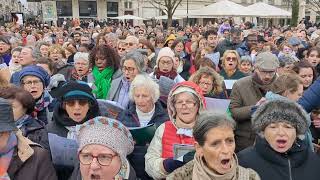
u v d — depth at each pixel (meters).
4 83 4.74
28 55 7.36
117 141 2.68
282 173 3.04
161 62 6.71
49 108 4.80
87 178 2.68
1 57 9.40
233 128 2.76
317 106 3.91
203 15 24.12
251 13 24.16
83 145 2.65
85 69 6.86
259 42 12.39
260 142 3.14
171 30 20.80
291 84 3.99
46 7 27.78
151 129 3.80
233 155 2.78
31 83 4.55
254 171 2.85
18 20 28.84
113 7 55.88
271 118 3.03
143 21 51.78
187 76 8.77
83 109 3.81
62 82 5.90
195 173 2.77
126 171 3.06
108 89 5.97
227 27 18.98
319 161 3.12
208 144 2.70
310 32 22.61
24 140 3.11
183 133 3.67
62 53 9.57
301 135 3.08
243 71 7.44
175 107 3.75
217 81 5.47
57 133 3.78
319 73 7.13
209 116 2.75
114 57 6.14
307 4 55.19
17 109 3.69
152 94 4.40
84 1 54.94
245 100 4.95
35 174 3.05
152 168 3.53
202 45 10.77
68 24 34.41
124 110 4.60
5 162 2.94
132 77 5.67
